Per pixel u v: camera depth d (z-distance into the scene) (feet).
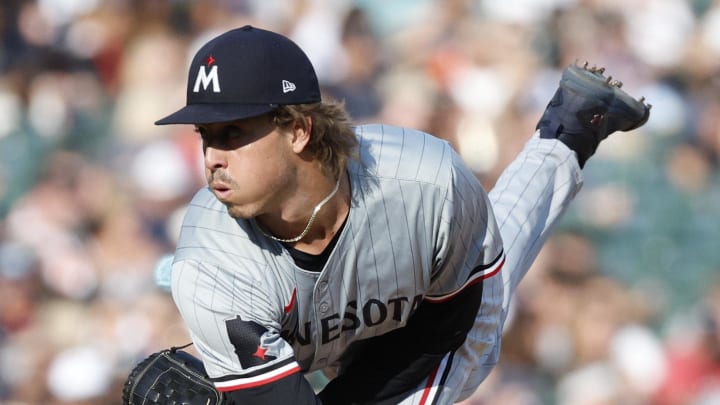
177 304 34.78
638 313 88.33
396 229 35.63
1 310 88.74
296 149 33.24
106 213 94.63
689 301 90.89
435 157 36.19
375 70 103.50
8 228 94.32
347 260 35.42
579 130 45.62
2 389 84.99
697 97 105.60
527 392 82.43
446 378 40.11
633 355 85.05
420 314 39.14
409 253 36.06
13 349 86.43
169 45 107.14
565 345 85.05
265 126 32.78
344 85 100.12
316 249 35.01
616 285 89.40
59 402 83.51
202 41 108.78
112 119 104.78
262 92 32.37
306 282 35.17
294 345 36.70
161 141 98.63
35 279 90.38
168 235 92.73
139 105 103.09
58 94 107.45
